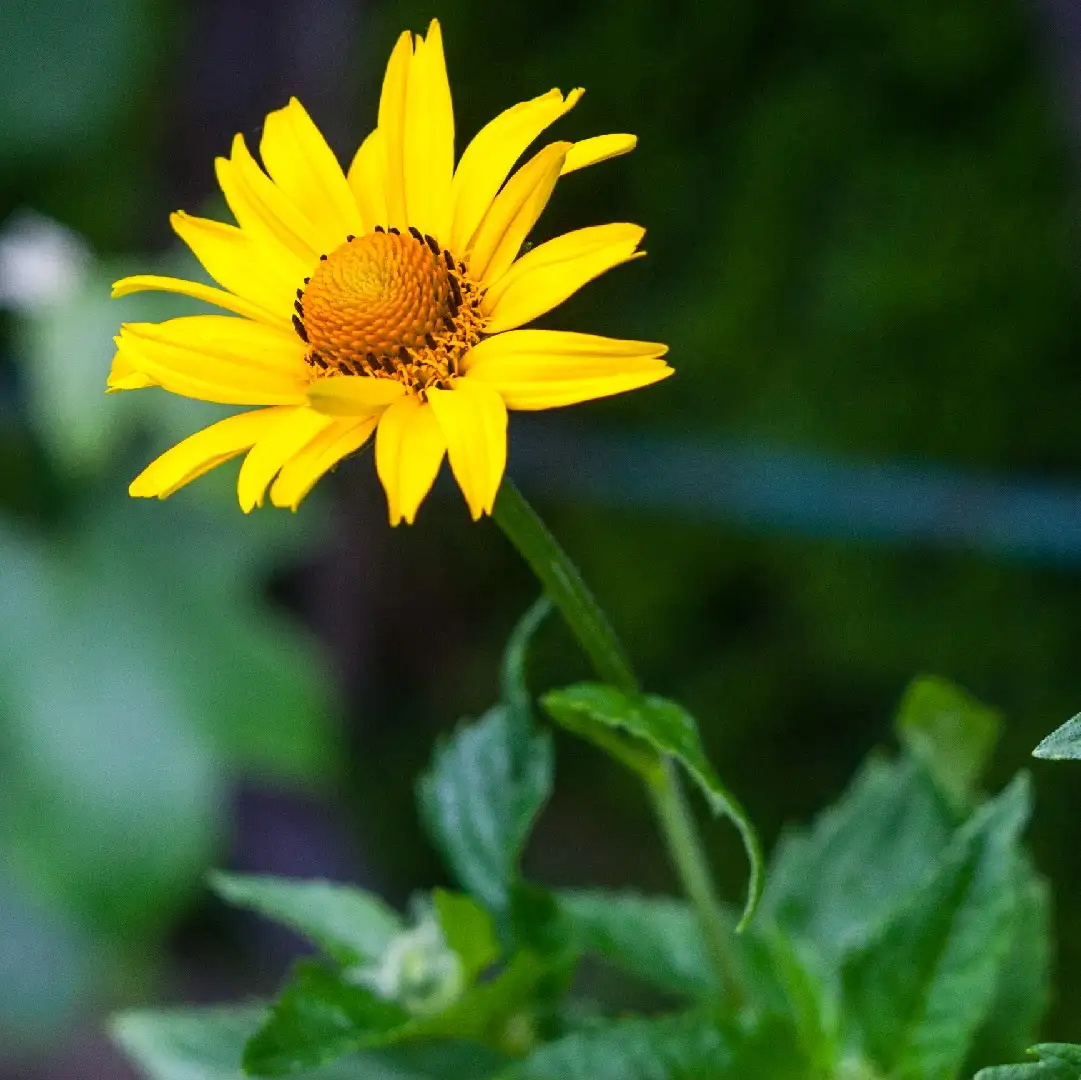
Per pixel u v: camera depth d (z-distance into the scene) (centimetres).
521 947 51
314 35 98
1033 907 52
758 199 92
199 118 98
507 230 48
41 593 77
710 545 96
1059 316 85
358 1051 52
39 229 78
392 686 113
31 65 83
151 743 75
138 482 47
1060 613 85
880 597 90
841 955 51
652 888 101
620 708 47
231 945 113
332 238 49
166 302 73
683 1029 49
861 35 90
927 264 87
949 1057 49
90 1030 109
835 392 88
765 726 95
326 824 111
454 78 100
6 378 82
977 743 53
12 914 95
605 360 46
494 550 109
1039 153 85
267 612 81
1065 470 85
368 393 46
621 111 96
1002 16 85
